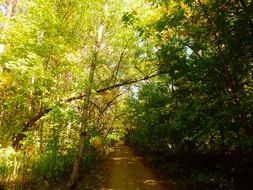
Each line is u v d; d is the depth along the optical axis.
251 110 8.24
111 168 19.69
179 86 14.15
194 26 11.16
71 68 12.00
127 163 23.27
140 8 13.27
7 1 14.84
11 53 11.70
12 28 11.18
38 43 11.66
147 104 19.05
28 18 11.79
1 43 11.51
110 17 14.23
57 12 12.88
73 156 15.93
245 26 8.62
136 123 28.02
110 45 15.43
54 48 11.51
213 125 9.24
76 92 13.05
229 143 11.27
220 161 15.30
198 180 12.41
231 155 15.20
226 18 9.30
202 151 17.95
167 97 17.41
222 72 10.30
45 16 11.49
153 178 15.76
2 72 11.93
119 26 14.52
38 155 12.72
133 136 34.94
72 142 16.86
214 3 9.22
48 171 12.91
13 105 12.34
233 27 9.01
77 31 13.67
